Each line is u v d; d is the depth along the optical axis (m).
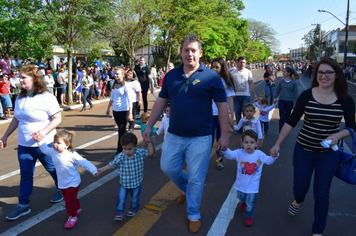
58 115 3.57
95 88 14.96
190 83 2.97
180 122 3.01
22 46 12.30
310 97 2.95
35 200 3.96
